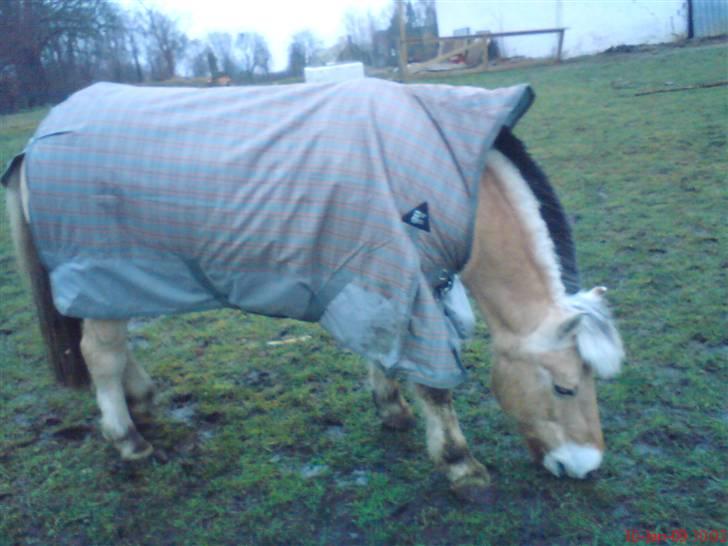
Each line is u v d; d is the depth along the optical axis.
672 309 4.12
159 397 3.75
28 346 4.43
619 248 5.03
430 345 2.58
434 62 17.77
